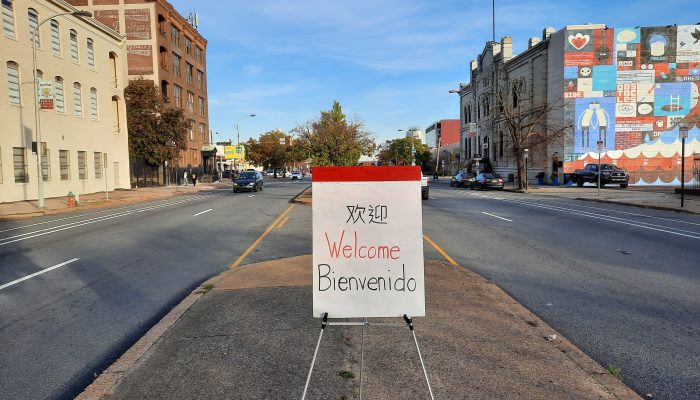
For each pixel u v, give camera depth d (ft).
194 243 38.19
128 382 12.76
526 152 116.06
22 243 39.73
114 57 123.34
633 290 22.76
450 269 25.85
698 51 123.24
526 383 12.40
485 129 189.88
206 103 213.46
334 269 11.44
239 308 19.15
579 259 30.32
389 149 332.60
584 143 126.72
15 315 20.11
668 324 17.90
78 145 100.78
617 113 125.39
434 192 114.42
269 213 61.05
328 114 97.30
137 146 142.72
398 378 12.68
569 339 16.39
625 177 114.62
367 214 11.50
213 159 231.50
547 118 134.72
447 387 12.16
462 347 14.78
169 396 11.98
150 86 142.20
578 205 71.97
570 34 124.98
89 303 21.77
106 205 82.43
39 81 69.56
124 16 151.64
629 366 14.24
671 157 125.18
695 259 30.19
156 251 34.83
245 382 12.66
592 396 11.76
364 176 11.50
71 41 98.43
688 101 124.06
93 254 33.96
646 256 31.30
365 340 15.42
